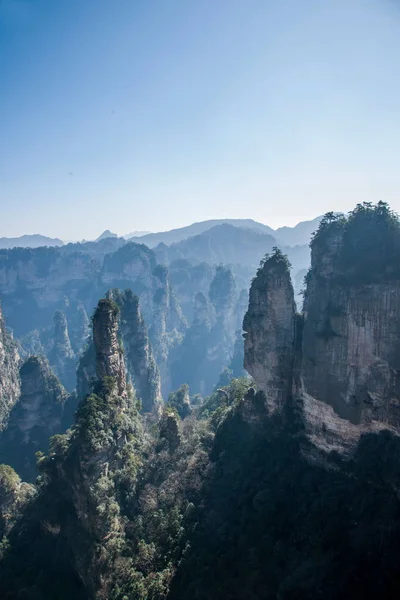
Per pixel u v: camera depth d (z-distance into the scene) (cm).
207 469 6862
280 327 6731
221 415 8438
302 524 5256
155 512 6347
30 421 11975
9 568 6731
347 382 5606
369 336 5400
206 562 5375
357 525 4847
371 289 5372
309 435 6131
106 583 5656
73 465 6550
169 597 5200
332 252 6022
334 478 5634
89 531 6156
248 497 6019
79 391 12106
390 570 4241
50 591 6300
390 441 5181
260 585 4841
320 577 4447
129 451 7244
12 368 13638
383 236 5491
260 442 6794
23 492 8131
